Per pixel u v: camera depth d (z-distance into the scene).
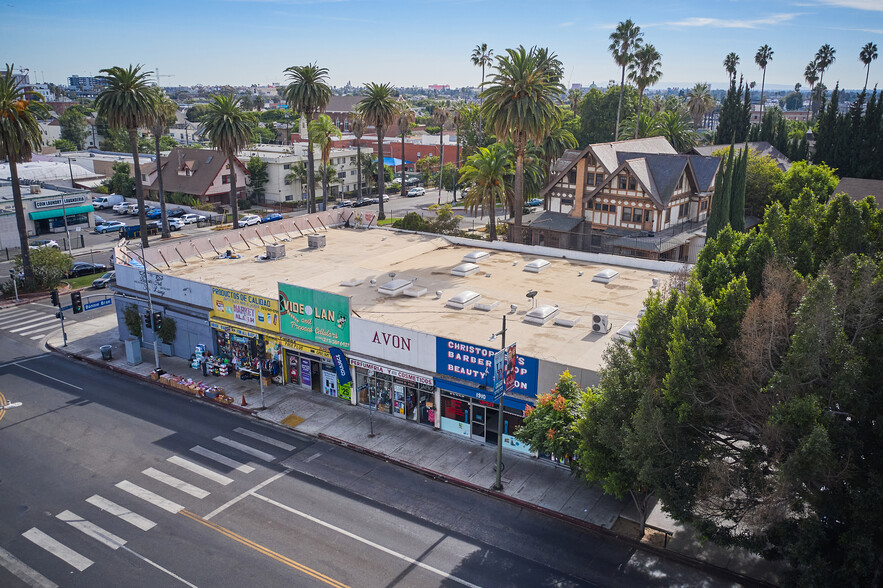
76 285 64.12
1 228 78.69
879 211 26.81
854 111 81.31
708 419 22.28
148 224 89.56
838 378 18.95
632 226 62.69
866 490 18.34
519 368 30.38
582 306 38.00
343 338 36.31
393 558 24.19
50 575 23.34
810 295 19.72
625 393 23.56
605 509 27.19
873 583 18.55
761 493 20.44
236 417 36.59
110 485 29.33
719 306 23.47
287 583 22.81
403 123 116.56
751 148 81.19
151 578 23.14
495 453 32.19
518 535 25.66
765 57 150.00
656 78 94.62
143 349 47.28
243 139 72.00
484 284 42.81
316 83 79.62
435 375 33.09
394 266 47.97
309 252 52.69
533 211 95.25
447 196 118.19
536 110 56.69
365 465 31.27
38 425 35.38
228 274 46.25
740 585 22.56
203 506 27.66
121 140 150.00
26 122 57.69
